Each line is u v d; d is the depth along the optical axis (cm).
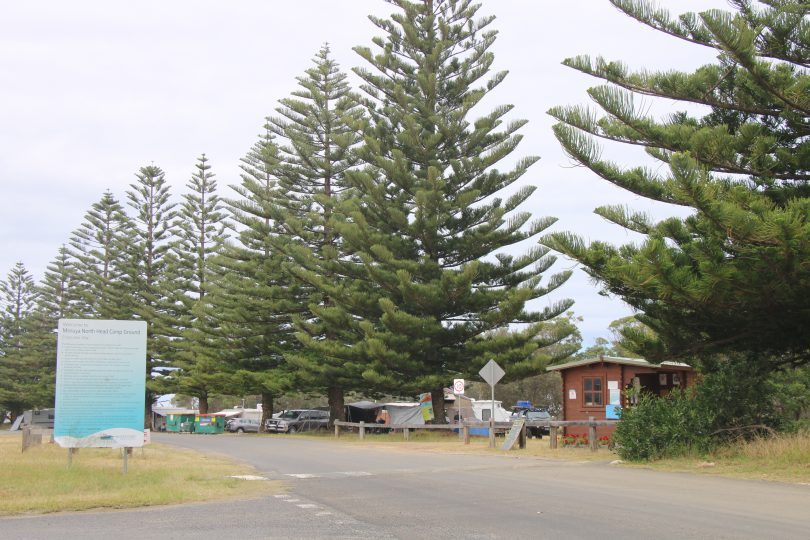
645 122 1514
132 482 1202
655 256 1295
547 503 958
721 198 1363
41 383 6644
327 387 3703
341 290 3083
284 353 3509
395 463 1631
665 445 1470
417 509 932
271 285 3822
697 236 1516
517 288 2953
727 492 1035
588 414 2189
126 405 1291
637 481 1185
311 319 3769
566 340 5369
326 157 3681
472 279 2889
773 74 1425
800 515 842
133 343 1305
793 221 1204
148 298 5350
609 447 1769
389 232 3186
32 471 1287
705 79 1527
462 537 741
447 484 1194
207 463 1622
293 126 3678
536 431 3250
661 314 1585
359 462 1667
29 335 6681
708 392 1491
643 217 1485
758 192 1505
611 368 2156
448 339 3075
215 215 5216
